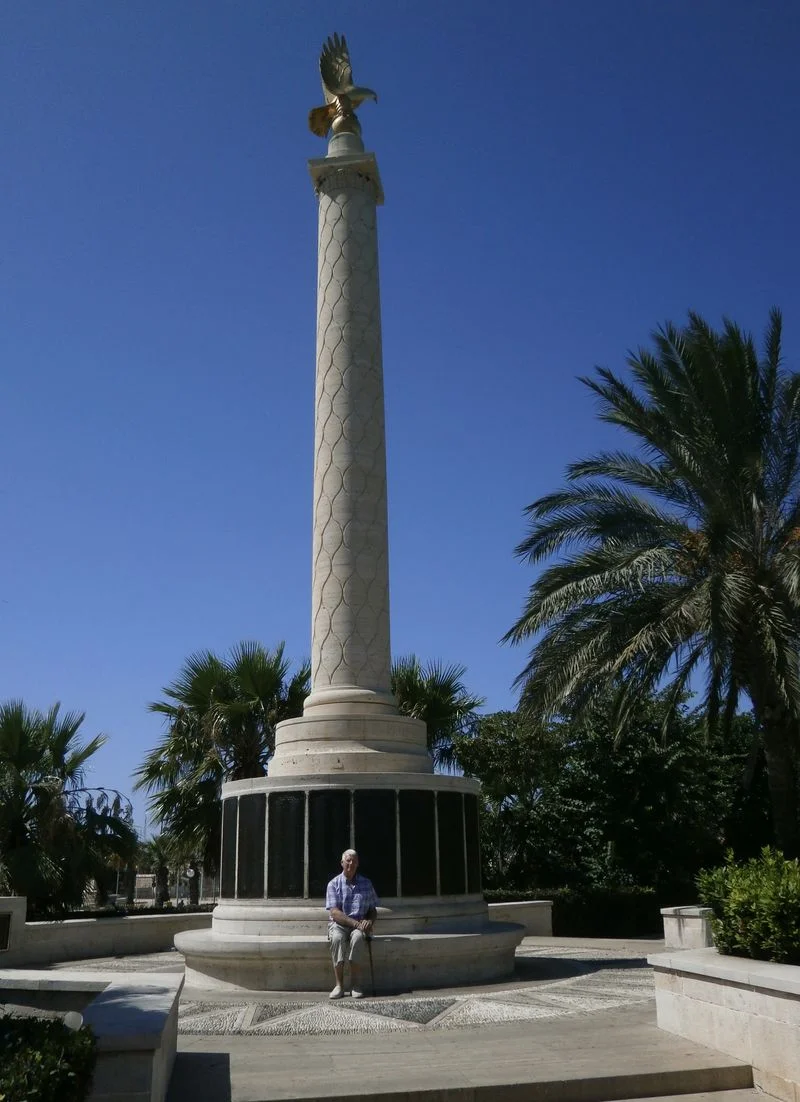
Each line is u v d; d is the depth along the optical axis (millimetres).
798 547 18766
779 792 20484
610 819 29500
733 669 20781
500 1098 7922
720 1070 8406
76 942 19969
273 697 26094
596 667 20438
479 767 30172
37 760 22500
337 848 14891
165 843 26344
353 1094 7750
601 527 21453
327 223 19641
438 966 14242
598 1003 12156
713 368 20797
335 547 17625
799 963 9039
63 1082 5363
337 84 21266
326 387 18578
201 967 14914
